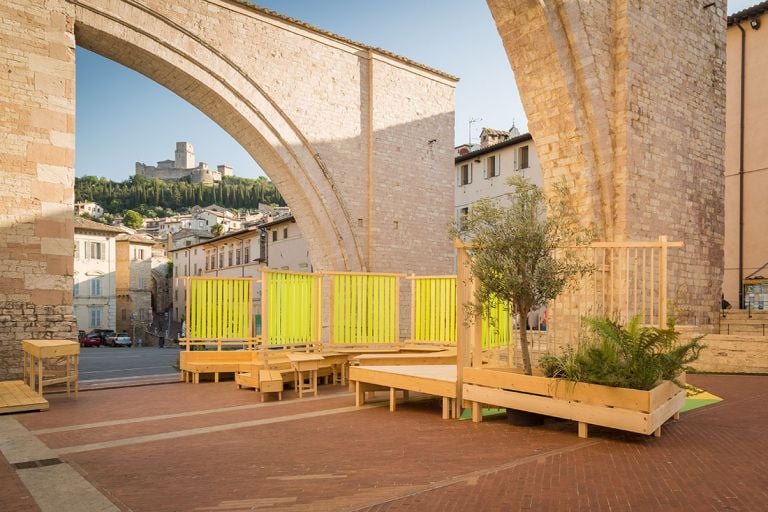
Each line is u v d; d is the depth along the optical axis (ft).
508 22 44.24
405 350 40.45
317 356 34.40
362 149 69.21
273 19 61.31
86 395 34.68
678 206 46.91
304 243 117.80
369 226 69.26
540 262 23.53
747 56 69.31
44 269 42.39
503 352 39.22
